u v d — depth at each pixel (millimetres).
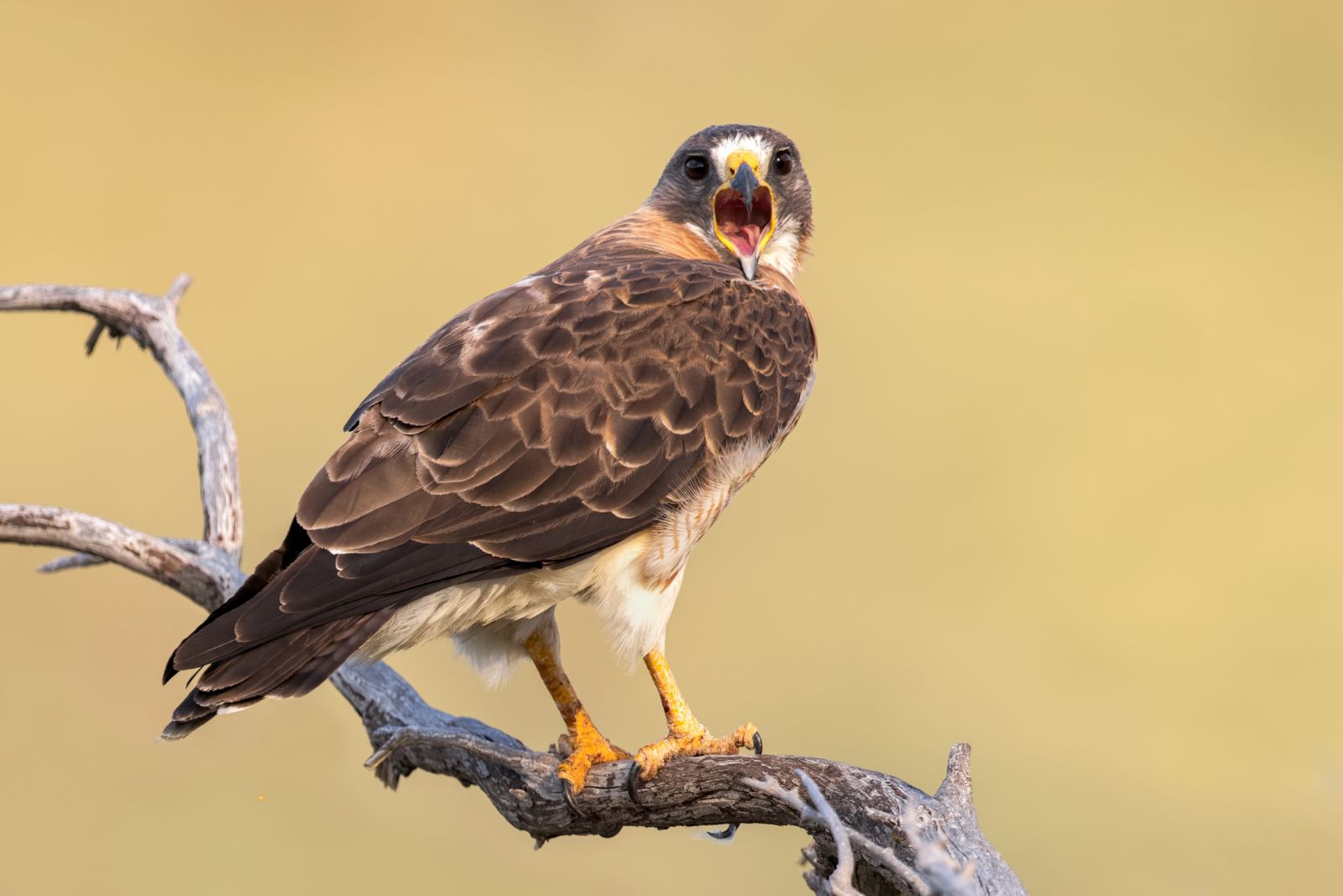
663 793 8945
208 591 11359
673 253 11266
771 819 8508
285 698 8164
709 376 9609
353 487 8680
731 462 9688
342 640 8359
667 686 9859
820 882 7719
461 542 8750
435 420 8898
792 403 10141
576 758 9438
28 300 12844
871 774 8016
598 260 10398
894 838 7652
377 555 8547
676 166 11820
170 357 12672
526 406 9055
